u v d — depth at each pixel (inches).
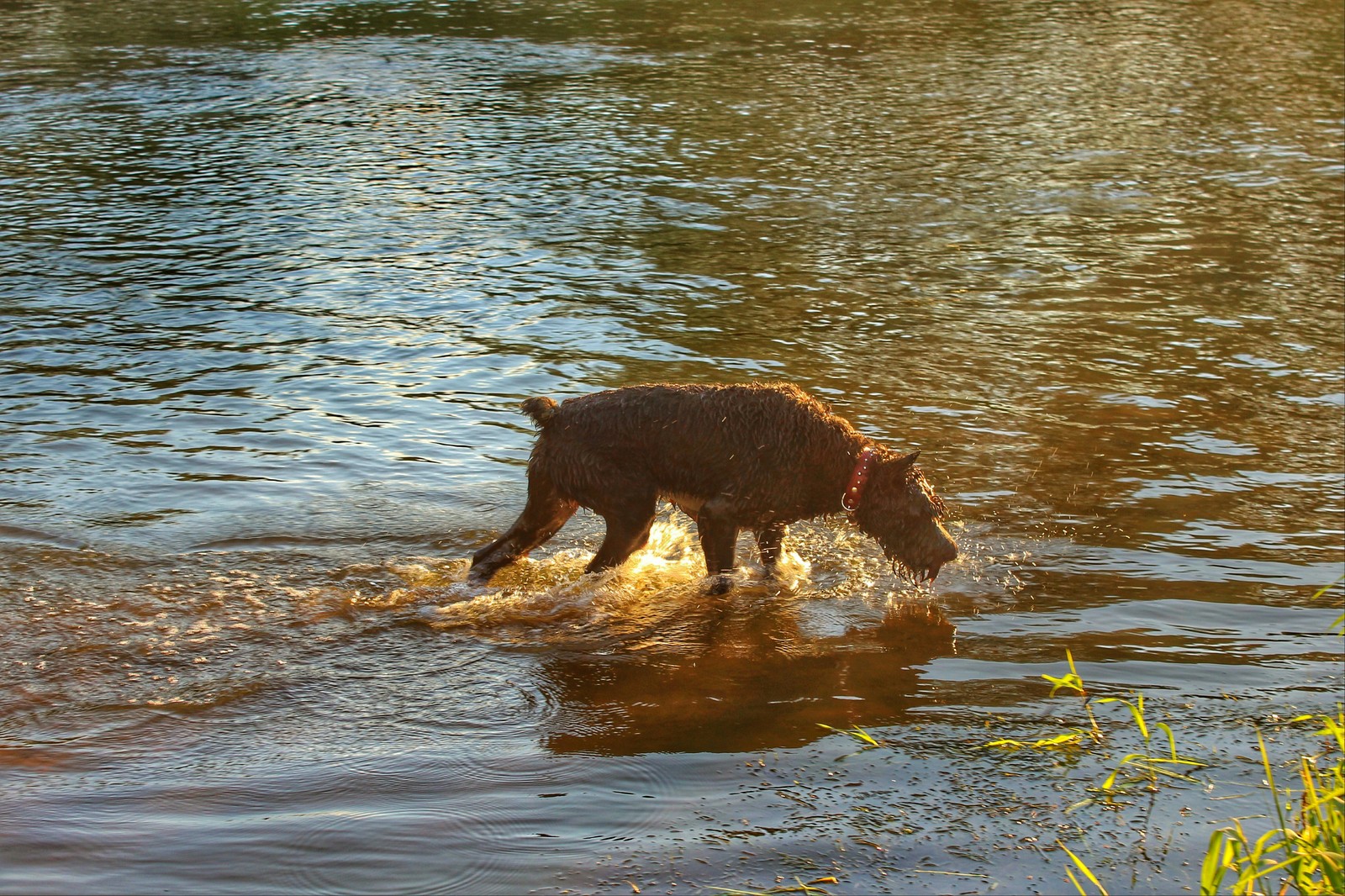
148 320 535.5
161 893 195.2
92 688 265.4
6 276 594.6
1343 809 190.1
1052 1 1584.6
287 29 1358.3
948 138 904.9
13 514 350.0
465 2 1544.0
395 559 334.0
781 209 727.1
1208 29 1386.6
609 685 271.0
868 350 504.7
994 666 277.7
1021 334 524.4
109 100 1010.7
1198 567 325.1
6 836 210.1
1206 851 204.4
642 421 312.8
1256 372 478.9
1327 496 368.8
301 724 252.8
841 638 294.2
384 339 515.2
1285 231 677.3
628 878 199.8
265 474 384.2
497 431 422.6
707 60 1207.6
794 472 314.3
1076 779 228.4
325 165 823.7
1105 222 700.7
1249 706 255.4
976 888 196.5
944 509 322.0
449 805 221.5
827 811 218.8
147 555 329.7
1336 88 1076.5
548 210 721.0
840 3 1568.7
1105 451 403.9
